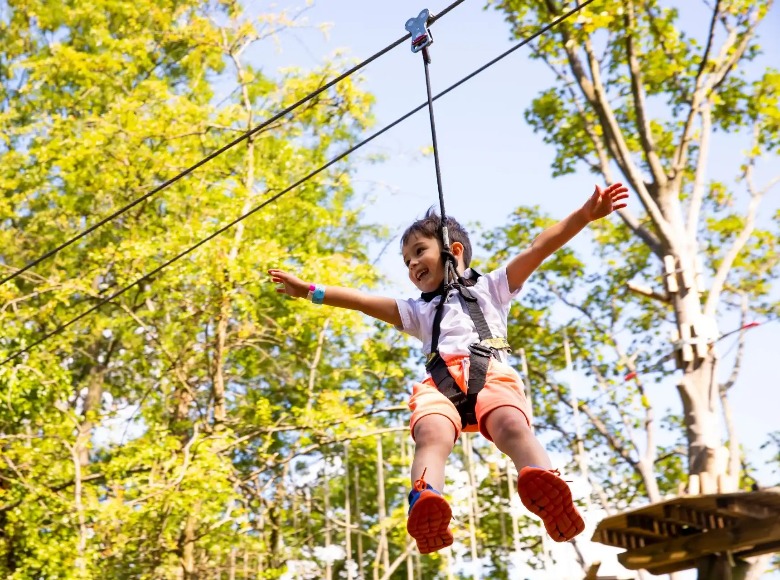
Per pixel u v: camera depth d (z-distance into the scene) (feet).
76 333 53.83
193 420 53.88
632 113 59.52
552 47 52.42
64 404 45.98
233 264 44.01
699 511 22.17
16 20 67.10
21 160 59.93
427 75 14.65
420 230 13.07
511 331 63.82
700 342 42.86
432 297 12.80
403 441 48.96
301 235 58.59
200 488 39.34
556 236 11.88
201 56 61.98
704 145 50.62
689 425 41.55
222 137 57.41
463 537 46.80
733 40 51.57
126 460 40.65
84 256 58.29
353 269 48.39
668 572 24.04
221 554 45.96
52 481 42.45
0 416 45.65
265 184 56.34
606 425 62.39
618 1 45.09
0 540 41.16
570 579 38.45
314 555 51.96
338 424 45.29
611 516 22.77
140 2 61.26
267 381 62.64
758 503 21.35
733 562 22.66
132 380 60.23
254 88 61.36
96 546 38.47
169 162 50.80
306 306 47.52
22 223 63.16
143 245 44.65
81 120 56.90
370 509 61.72
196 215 50.44
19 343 44.73
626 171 49.55
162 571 41.11
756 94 54.29
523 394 11.72
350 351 57.62
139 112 54.03
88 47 67.77
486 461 54.34
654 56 54.39
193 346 49.03
